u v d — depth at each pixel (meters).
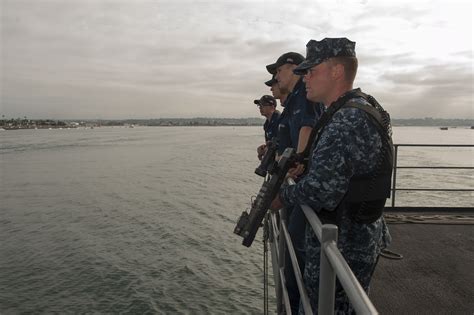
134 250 25.61
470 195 36.19
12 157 99.69
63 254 25.25
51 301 18.97
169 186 51.09
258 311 17.34
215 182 53.47
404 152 94.56
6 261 24.08
